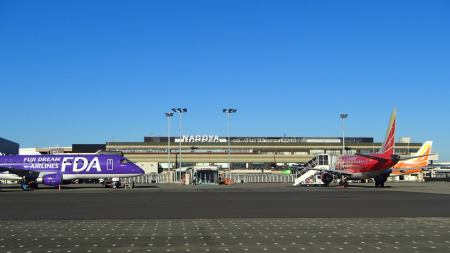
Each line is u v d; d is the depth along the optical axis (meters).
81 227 19.53
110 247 14.71
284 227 19.33
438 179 121.00
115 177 65.12
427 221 21.41
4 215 24.80
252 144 140.00
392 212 25.81
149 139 152.75
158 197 41.03
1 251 14.11
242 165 134.88
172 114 97.88
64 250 14.23
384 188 62.56
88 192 52.16
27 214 25.30
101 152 99.38
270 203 32.97
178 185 79.00
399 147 143.62
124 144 139.75
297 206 30.16
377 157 60.50
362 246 14.80
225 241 15.76
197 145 139.88
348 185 76.19
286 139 151.75
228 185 78.75
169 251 13.98
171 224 20.45
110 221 21.69
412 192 49.53
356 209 27.78
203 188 63.47
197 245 15.01
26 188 60.06
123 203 33.53
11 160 63.56
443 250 14.09
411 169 72.75
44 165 63.56
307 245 14.97
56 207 30.03
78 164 64.25
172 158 133.12
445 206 30.00
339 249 14.27
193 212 26.11
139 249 14.34
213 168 80.88
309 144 141.12
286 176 104.88
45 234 17.55
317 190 55.47
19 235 17.31
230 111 93.19
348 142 153.50
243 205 31.16
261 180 104.50
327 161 78.31
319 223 20.69
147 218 23.02
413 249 14.25
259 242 15.55
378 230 18.38
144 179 99.62
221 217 23.34
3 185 82.69
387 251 13.93
